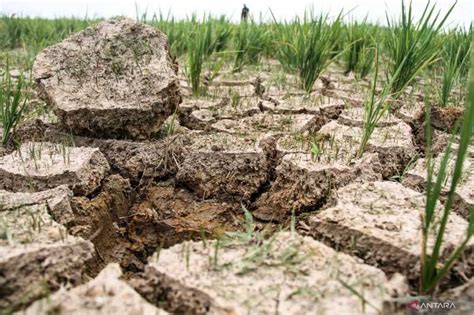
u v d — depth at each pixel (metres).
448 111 0.98
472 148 0.84
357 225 0.55
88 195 0.71
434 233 0.53
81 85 0.85
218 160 0.79
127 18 0.92
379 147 0.82
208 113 1.03
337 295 0.45
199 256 0.50
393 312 0.45
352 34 1.54
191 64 1.15
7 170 0.69
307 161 0.76
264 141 0.85
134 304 0.43
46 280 0.47
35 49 1.61
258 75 1.46
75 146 0.83
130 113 0.82
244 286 0.46
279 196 0.75
